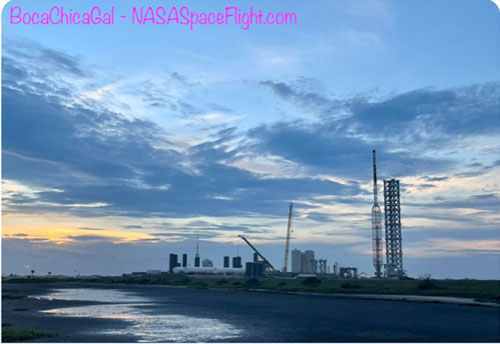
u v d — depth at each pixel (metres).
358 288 187.62
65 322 67.00
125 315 79.56
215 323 67.31
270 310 91.31
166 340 50.41
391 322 67.44
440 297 131.75
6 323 64.88
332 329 59.94
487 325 63.00
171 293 179.50
